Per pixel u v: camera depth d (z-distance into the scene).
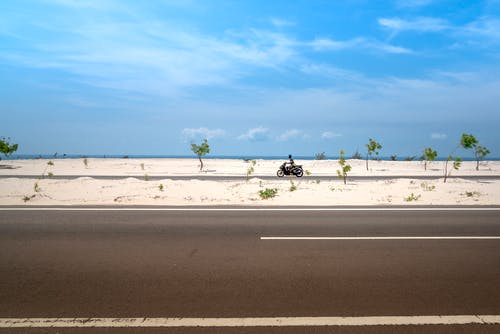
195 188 14.25
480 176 26.38
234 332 3.10
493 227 7.41
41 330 3.14
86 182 15.60
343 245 5.98
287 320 3.32
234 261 5.10
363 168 38.09
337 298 3.82
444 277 4.45
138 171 31.16
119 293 3.95
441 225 7.62
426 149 27.44
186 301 3.74
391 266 4.87
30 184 14.85
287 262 5.05
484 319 3.34
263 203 11.12
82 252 5.54
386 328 3.17
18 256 5.32
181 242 6.17
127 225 7.57
